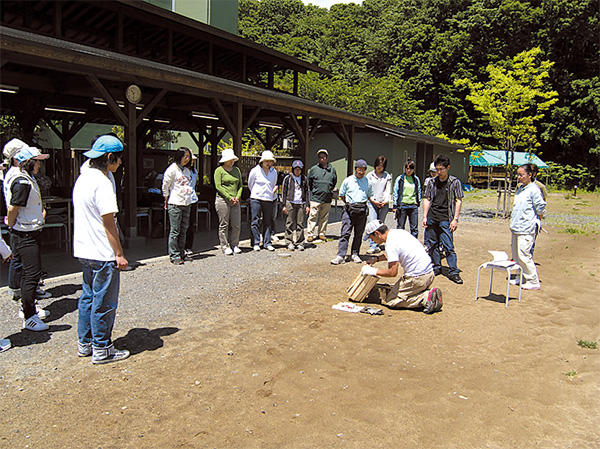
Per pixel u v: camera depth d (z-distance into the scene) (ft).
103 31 44.80
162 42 50.85
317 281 22.74
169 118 49.88
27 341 14.48
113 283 12.94
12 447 9.34
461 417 10.89
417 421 10.67
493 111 52.65
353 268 25.68
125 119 26.63
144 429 10.11
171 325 16.25
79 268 23.24
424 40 136.36
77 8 39.99
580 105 121.49
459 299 20.58
